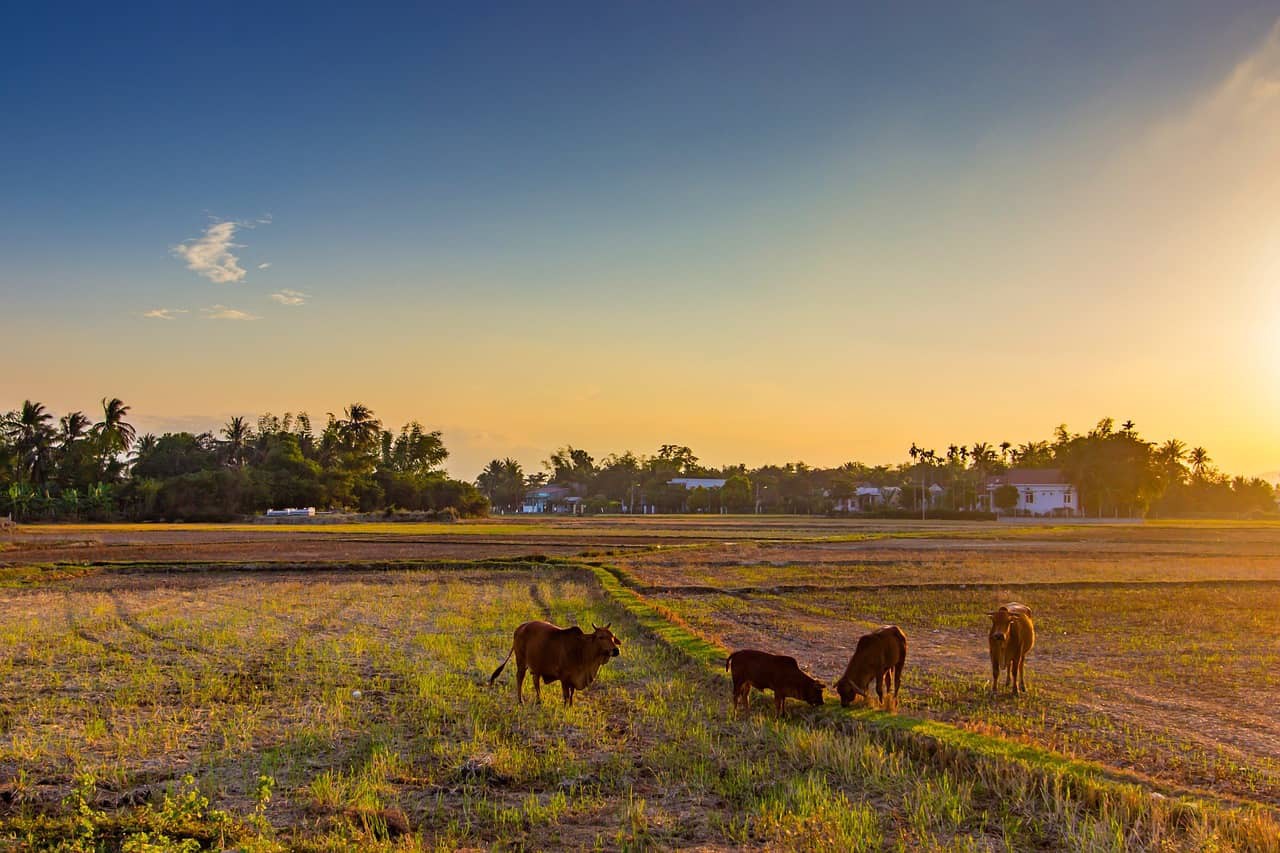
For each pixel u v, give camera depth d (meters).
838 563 44.88
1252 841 8.51
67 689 15.38
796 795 10.06
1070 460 152.50
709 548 55.84
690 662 17.81
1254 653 19.55
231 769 11.02
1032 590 32.78
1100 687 15.89
